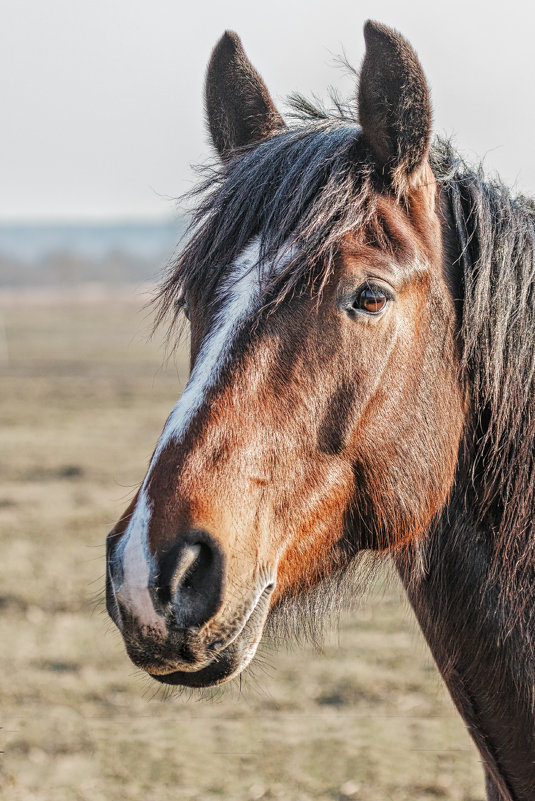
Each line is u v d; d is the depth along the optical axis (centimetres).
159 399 3472
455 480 336
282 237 294
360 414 296
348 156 311
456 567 336
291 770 709
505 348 325
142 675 398
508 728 332
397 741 762
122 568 266
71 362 4909
